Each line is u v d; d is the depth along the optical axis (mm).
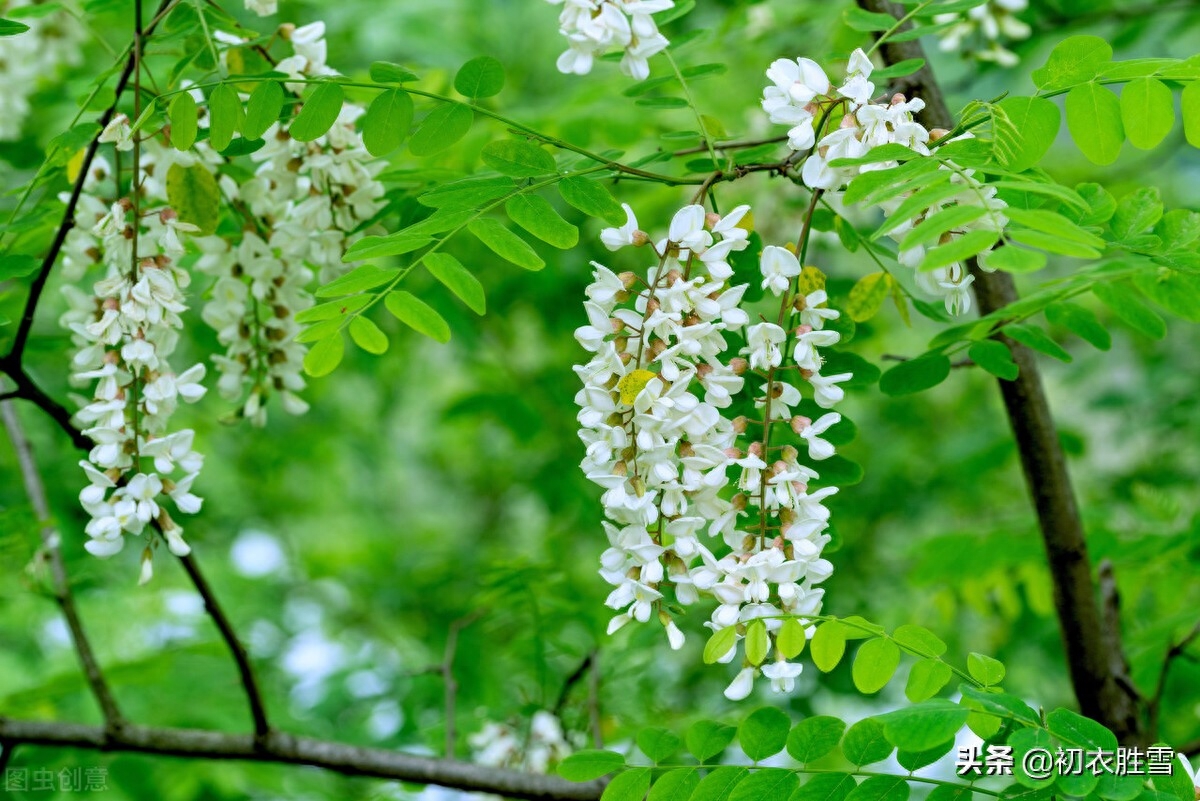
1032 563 2072
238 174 1780
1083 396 3451
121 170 1807
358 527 4488
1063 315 1742
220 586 3348
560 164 1717
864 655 1604
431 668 1940
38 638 3111
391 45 2484
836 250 2303
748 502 1612
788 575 1588
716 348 1604
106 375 1675
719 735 1638
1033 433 1865
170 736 1883
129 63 1704
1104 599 1895
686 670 2334
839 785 1610
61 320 1733
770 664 1609
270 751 1874
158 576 3162
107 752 1887
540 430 3053
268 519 3725
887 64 1832
